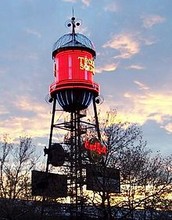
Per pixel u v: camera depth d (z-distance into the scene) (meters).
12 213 45.81
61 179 47.59
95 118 50.38
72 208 44.75
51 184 47.66
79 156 45.16
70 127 53.84
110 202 38.69
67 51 56.72
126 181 46.31
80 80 55.19
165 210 41.69
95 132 50.41
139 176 40.31
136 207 39.06
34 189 48.75
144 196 40.31
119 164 39.50
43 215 48.84
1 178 48.59
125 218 38.72
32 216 48.72
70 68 55.91
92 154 39.97
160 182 48.03
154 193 40.03
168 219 43.56
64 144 52.12
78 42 57.72
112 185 38.00
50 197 47.50
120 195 39.31
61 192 46.81
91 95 55.84
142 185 40.00
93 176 38.22
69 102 54.91
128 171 39.72
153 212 42.62
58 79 56.41
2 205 45.78
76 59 56.31
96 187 37.66
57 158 51.12
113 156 40.38
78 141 48.41
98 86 56.94
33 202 49.34
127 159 40.78
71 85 54.91
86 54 57.12
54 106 57.25
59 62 57.09
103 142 40.84
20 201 47.81
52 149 51.88
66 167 55.28
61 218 49.25
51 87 57.09
